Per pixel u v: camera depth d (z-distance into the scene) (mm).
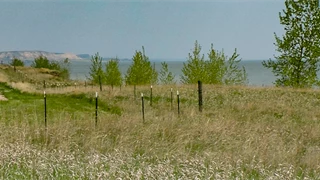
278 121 18375
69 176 7977
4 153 9156
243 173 8758
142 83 42594
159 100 26359
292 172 9070
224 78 42188
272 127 15695
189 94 28531
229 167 8969
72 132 12094
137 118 15195
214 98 26984
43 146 10555
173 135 12609
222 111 21078
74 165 8445
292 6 33781
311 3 32938
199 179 7984
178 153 10344
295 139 13227
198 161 9312
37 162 8719
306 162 10445
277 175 8398
